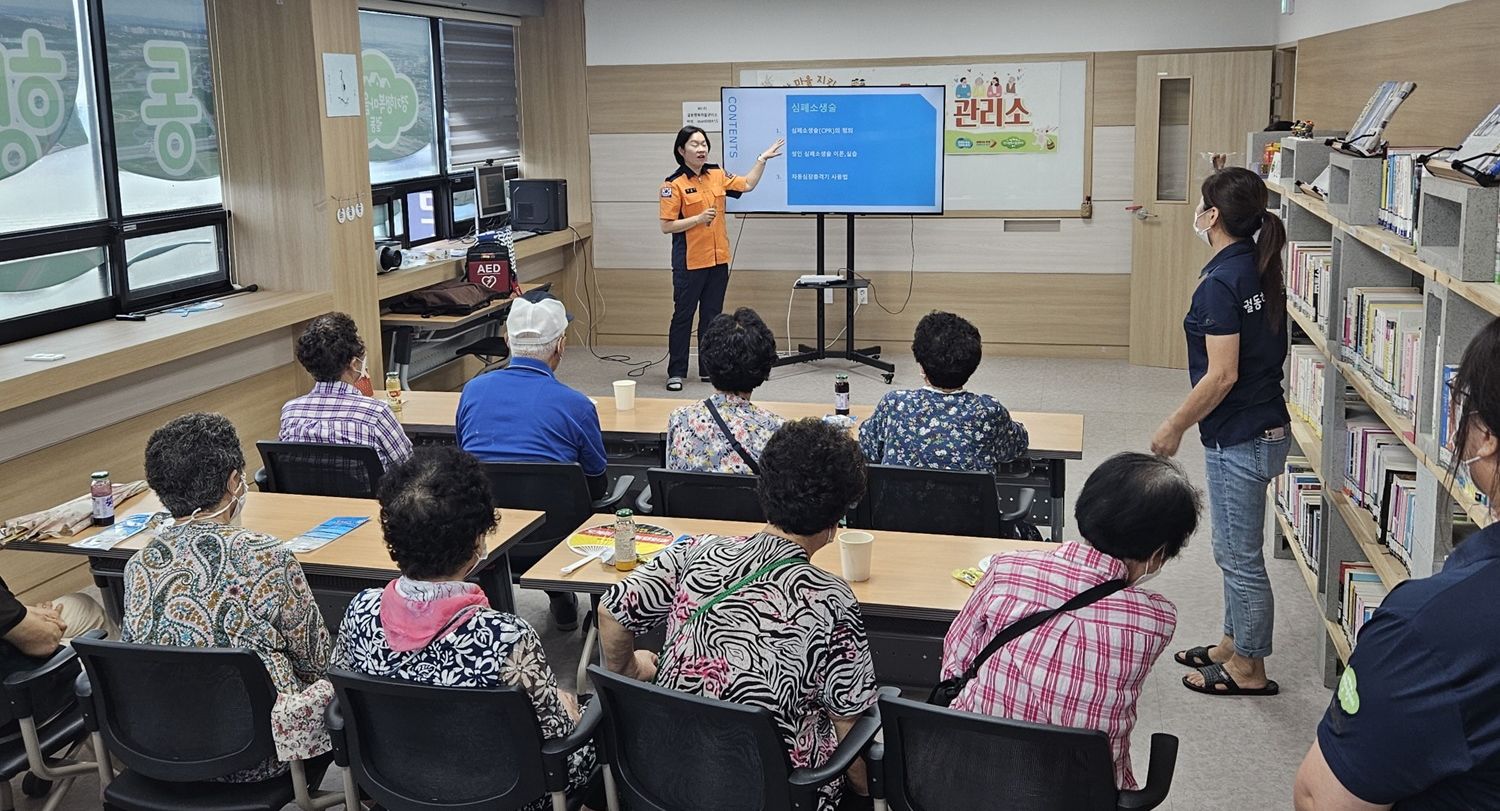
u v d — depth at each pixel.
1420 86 4.06
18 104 4.99
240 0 6.02
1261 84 7.81
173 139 5.90
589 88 9.23
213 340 5.44
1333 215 3.66
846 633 2.17
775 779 2.08
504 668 2.22
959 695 2.22
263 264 6.32
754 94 8.46
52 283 5.25
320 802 2.55
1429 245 2.65
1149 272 8.38
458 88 8.50
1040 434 4.21
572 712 2.58
